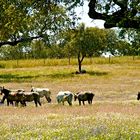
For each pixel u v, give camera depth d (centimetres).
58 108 3622
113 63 13112
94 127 1683
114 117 2420
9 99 4272
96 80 8281
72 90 6366
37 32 5325
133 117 2422
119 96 5541
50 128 1888
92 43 9794
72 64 12975
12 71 10825
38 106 4162
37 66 12662
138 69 10775
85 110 3256
